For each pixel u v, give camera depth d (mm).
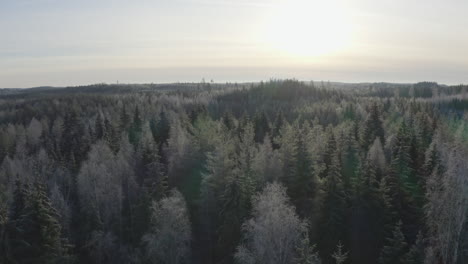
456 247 31031
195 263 44750
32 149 88062
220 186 48156
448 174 32375
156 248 38438
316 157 52188
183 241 40312
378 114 79562
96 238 45781
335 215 40375
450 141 62719
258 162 50562
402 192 41531
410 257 32969
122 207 54594
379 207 40594
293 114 118125
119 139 79188
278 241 30562
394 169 42906
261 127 88125
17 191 39938
